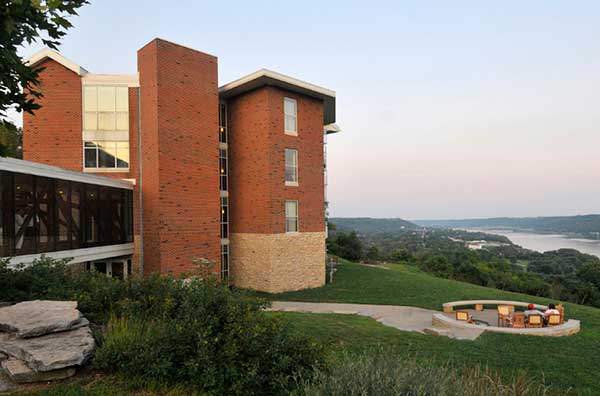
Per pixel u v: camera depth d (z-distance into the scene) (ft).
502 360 25.96
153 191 51.31
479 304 50.42
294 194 63.77
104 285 21.29
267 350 14.55
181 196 53.01
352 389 11.73
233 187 65.98
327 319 37.76
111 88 54.70
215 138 57.93
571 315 46.11
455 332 35.19
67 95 54.13
